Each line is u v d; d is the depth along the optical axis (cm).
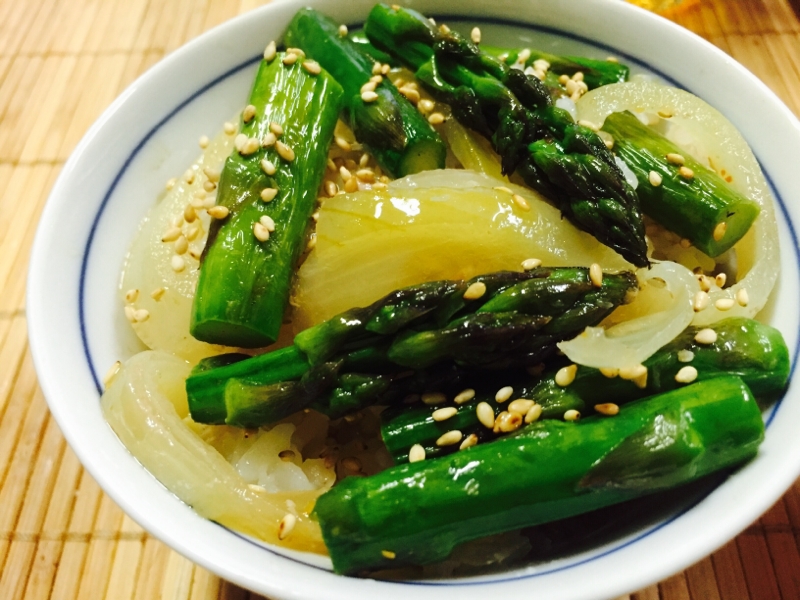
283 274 11
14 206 17
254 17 13
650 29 13
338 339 10
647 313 10
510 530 9
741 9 20
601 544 9
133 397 10
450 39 12
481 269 10
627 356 9
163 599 12
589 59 14
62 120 19
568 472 8
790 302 10
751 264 11
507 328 9
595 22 13
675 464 8
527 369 10
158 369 11
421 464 9
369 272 10
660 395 9
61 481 13
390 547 9
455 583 8
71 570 12
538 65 13
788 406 9
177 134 13
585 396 9
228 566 8
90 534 13
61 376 10
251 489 10
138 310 11
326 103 12
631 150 11
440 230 10
